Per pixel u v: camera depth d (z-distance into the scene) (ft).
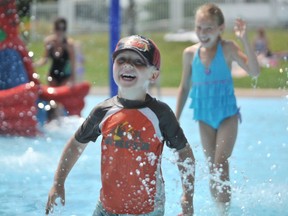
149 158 11.82
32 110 27.27
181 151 12.31
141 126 11.80
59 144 25.07
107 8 95.50
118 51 11.80
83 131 12.37
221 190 16.01
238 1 94.07
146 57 11.75
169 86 58.70
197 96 17.81
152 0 97.19
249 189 16.70
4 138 26.17
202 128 17.78
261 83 53.52
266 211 14.94
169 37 86.48
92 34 91.66
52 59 34.27
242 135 28.66
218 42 17.81
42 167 20.45
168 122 11.93
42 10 93.76
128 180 11.84
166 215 13.99
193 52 18.06
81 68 52.34
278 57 61.52
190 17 96.48
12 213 14.88
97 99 45.55
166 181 16.66
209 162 17.31
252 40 72.08
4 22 27.66
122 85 11.82
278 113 36.99
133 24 73.20
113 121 11.92
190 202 12.38
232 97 17.56
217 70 17.61
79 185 17.97
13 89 26.96
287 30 88.22
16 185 17.89
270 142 26.50
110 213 12.06
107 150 11.98
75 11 95.55
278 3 93.35
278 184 17.44
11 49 27.94
